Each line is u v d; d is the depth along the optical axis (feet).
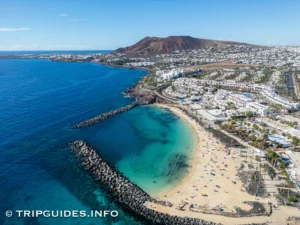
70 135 505.25
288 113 588.09
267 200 288.51
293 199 286.46
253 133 465.47
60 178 348.79
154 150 442.50
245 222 257.75
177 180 343.87
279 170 347.15
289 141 421.18
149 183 339.36
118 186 325.01
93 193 316.81
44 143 461.37
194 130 527.81
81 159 400.26
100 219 274.36
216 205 285.43
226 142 447.01
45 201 302.45
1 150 429.79
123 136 508.94
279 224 253.03
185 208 282.97
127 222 270.67
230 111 597.11
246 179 330.54
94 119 596.29
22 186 330.13
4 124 557.74
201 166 374.43
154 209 282.77
